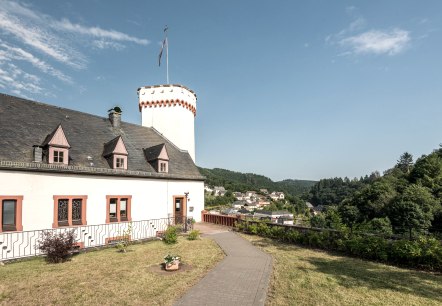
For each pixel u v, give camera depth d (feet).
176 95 100.48
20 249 46.70
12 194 47.29
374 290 28.43
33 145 53.62
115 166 63.82
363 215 200.03
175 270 35.22
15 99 63.46
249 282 30.37
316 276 32.96
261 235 62.75
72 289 28.78
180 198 81.92
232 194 556.10
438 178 190.60
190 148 104.22
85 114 77.61
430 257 35.63
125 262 39.47
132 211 66.95
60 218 53.93
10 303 25.54
